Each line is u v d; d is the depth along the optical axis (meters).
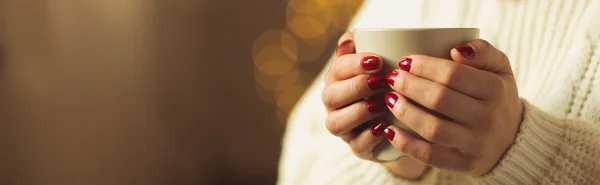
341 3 1.85
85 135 1.69
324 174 0.96
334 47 1.90
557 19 0.90
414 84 0.67
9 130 1.51
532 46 0.91
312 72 1.95
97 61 1.70
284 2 1.95
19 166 1.53
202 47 2.04
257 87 2.05
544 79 0.88
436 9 1.01
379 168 0.91
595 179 0.77
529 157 0.75
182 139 2.01
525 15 0.92
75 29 1.63
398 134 0.70
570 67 0.86
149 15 1.84
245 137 2.11
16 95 1.51
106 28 1.71
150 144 1.89
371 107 0.71
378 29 0.69
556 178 0.76
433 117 0.68
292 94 1.99
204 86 2.06
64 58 1.61
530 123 0.73
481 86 0.67
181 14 1.95
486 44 0.68
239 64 2.06
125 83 1.79
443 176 0.87
